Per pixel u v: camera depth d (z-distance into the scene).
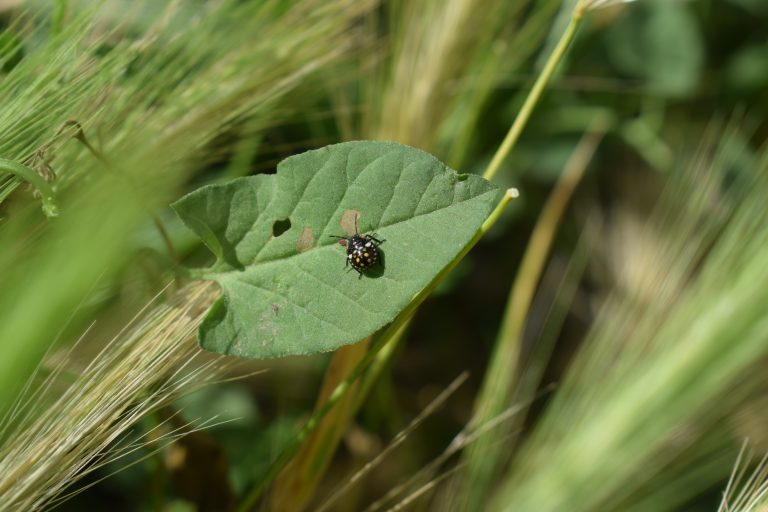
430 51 0.28
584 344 0.30
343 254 0.23
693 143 0.38
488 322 0.39
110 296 0.25
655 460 0.29
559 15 0.31
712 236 0.30
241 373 0.31
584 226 0.38
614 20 0.35
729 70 0.38
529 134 0.36
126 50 0.25
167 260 0.25
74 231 0.22
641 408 0.29
